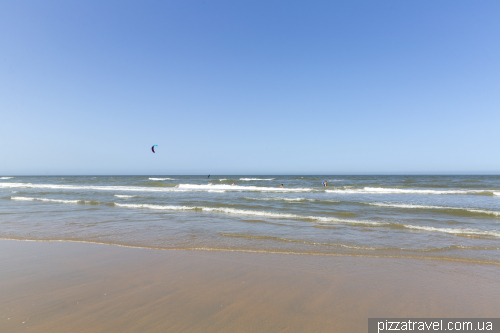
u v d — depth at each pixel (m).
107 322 3.44
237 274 5.26
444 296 4.38
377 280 5.01
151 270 5.43
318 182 47.16
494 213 12.24
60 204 16.30
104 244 7.42
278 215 11.99
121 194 23.77
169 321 3.50
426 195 23.25
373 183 42.12
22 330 3.23
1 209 14.16
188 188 31.06
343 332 3.33
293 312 3.81
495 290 4.60
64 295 4.24
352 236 8.38
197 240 7.88
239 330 3.32
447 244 7.45
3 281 4.80
